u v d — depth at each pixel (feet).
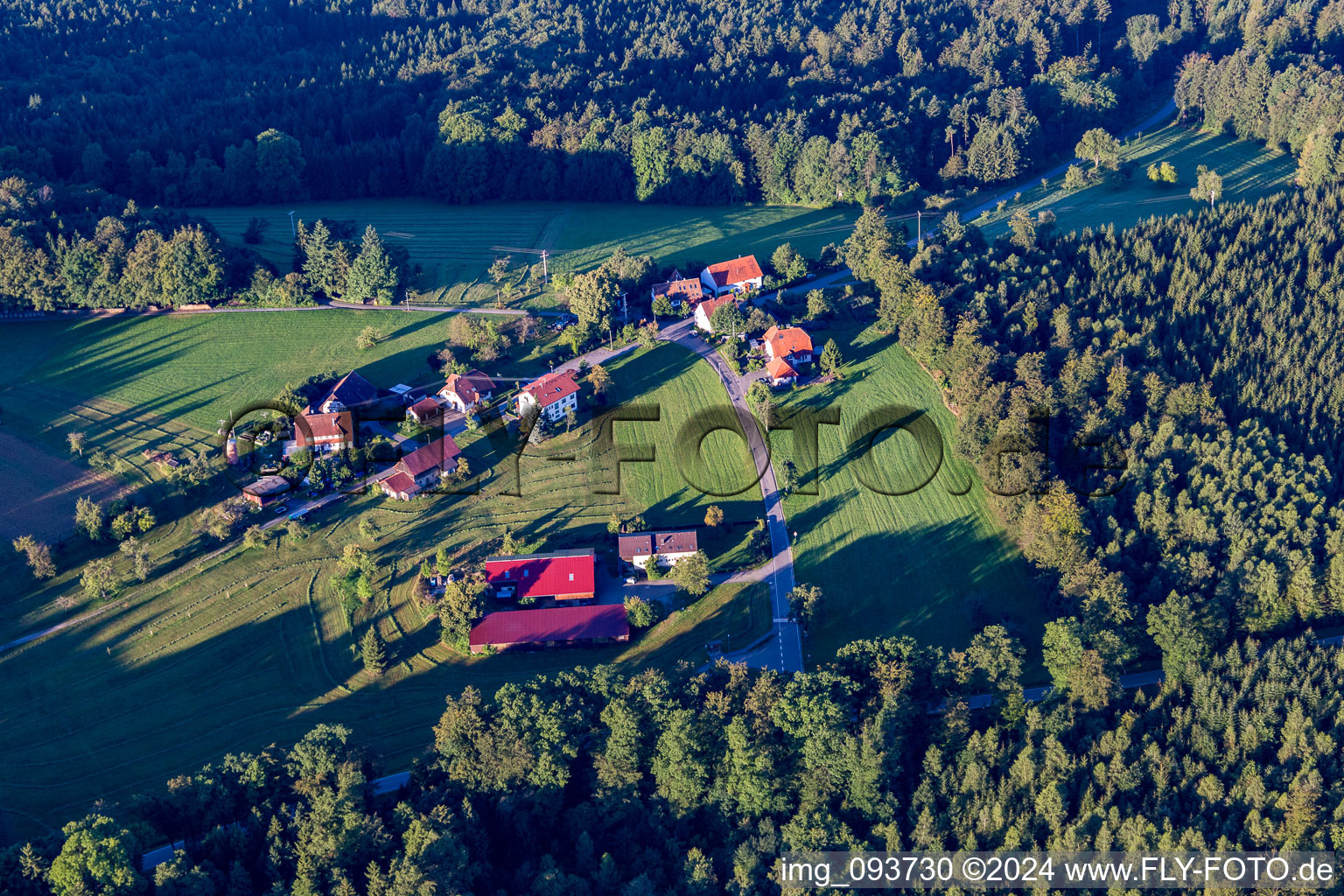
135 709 418.92
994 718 402.11
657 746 378.32
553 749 370.53
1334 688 394.11
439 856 336.90
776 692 387.55
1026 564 481.05
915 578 477.36
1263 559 440.45
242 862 347.15
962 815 365.61
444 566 472.85
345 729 388.57
